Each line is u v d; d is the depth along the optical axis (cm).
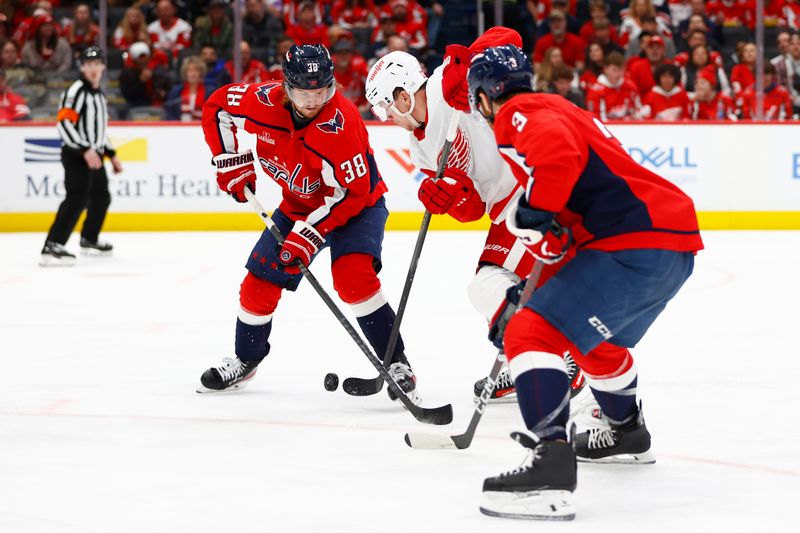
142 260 3102
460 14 4175
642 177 991
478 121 1294
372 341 1419
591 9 4025
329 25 4206
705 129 3812
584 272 967
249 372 1502
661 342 1844
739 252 3167
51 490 1045
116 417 1353
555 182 916
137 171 3841
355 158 1327
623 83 3866
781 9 3934
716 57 3900
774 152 3819
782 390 1479
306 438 1250
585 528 931
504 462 1143
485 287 1297
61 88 3919
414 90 1320
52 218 3850
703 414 1348
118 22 4025
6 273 2852
